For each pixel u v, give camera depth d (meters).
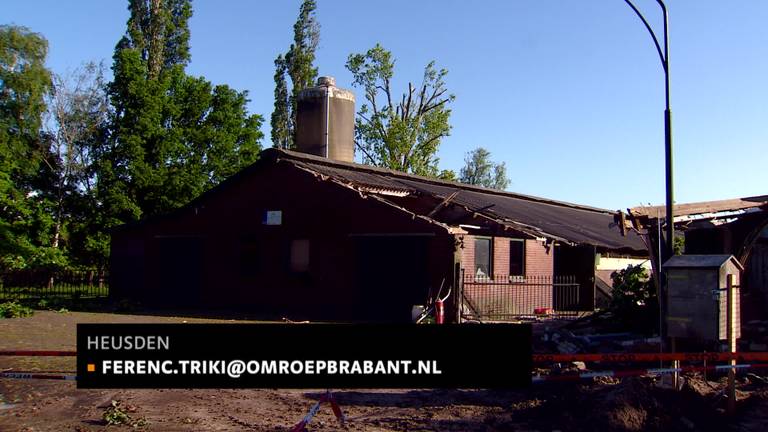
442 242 18.69
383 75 49.53
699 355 7.98
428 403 8.94
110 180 36.72
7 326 16.84
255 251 22.39
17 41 40.25
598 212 35.94
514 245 21.91
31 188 40.81
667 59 9.84
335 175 21.70
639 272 14.51
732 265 8.17
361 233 20.16
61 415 8.36
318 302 20.86
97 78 43.53
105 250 35.81
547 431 7.54
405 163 49.56
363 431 7.62
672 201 9.74
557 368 10.45
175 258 24.23
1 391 9.60
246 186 22.78
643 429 7.45
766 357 7.89
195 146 39.75
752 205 12.60
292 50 52.75
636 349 11.37
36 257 28.14
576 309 22.91
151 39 47.22
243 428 7.77
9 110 39.94
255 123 42.09
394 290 19.52
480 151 97.69
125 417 8.08
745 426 7.68
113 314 20.59
